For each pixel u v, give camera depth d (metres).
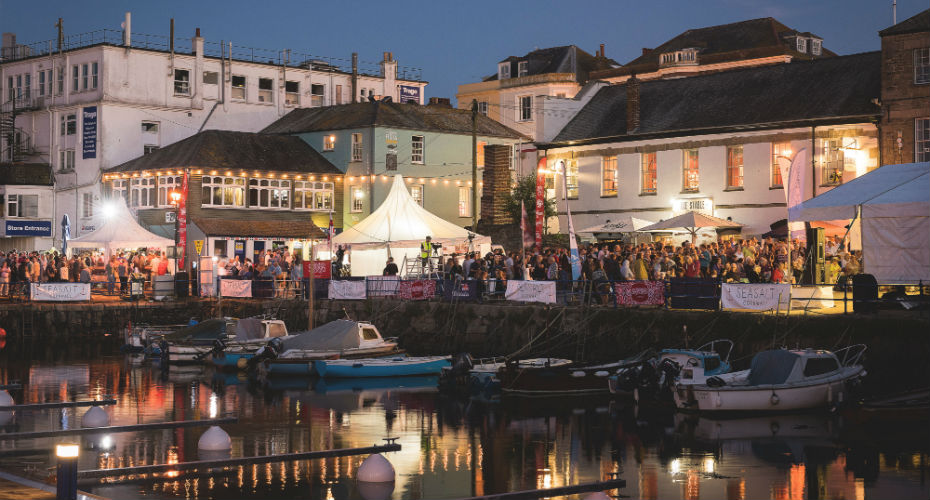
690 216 37.81
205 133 57.47
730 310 27.61
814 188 41.88
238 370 33.19
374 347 33.16
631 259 31.53
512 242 48.84
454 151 60.72
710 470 18.16
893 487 16.80
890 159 39.84
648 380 25.17
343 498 15.89
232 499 15.65
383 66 71.75
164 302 43.47
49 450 18.44
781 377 23.41
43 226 60.38
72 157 60.44
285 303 41.12
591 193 49.28
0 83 65.31
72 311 41.91
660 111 48.31
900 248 25.66
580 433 21.78
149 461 18.23
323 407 25.53
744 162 44.00
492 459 19.25
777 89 45.50
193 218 54.22
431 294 36.53
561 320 31.33
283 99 66.44
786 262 31.33
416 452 19.89
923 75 39.12
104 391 28.00
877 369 24.33
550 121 51.19
